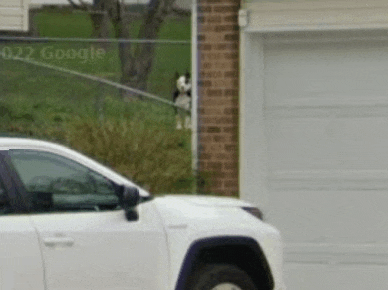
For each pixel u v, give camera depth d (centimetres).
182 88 2648
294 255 1656
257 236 1077
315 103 1652
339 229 1650
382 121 1647
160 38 5166
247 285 1077
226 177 1644
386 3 1617
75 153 1007
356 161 1652
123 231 1000
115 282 996
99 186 1012
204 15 1645
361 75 1648
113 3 4412
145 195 1039
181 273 1028
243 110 1639
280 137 1653
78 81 2917
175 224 1034
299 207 1653
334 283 1645
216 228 1052
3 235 942
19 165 1414
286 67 1652
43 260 959
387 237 1645
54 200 988
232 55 1644
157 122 1667
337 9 1623
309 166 1653
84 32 5528
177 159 1605
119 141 1588
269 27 1630
